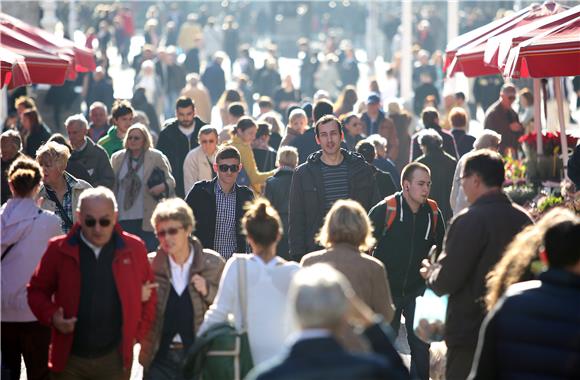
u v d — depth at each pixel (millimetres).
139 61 86625
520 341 14195
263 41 163375
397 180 37406
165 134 38375
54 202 27875
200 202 28234
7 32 32062
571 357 13953
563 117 32281
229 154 28062
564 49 25672
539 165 31828
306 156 36125
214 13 178500
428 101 58219
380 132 46750
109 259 19000
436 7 158375
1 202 31391
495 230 19219
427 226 24328
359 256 19516
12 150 31453
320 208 27266
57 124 70312
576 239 14180
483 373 14516
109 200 18703
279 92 74812
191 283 19766
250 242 18734
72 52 35156
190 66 92688
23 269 21438
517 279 17203
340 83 97062
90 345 18891
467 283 19516
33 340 21750
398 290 24375
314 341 11820
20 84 26359
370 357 11867
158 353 19812
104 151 33594
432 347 21266
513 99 44062
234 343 18219
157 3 177000
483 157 19516
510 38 27641
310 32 168625
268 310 18312
